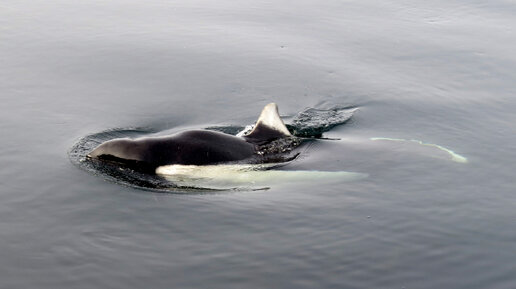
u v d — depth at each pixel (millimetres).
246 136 22750
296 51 35781
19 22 38750
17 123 25141
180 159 20906
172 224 17875
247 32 38438
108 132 24812
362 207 19109
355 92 30609
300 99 29766
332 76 32562
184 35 37625
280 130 23328
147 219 18109
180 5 43281
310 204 19266
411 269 15891
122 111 27391
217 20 40438
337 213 18719
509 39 38094
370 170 21609
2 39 35844
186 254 16406
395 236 17453
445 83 31656
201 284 15141
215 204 19094
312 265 15992
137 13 41250
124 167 21000
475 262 16234
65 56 33875
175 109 28047
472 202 19500
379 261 16219
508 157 23078
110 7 42312
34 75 31078
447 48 36688
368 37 38312
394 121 27000
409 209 19000
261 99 29641
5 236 17062
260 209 18875
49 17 39906
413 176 21266
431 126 26375
